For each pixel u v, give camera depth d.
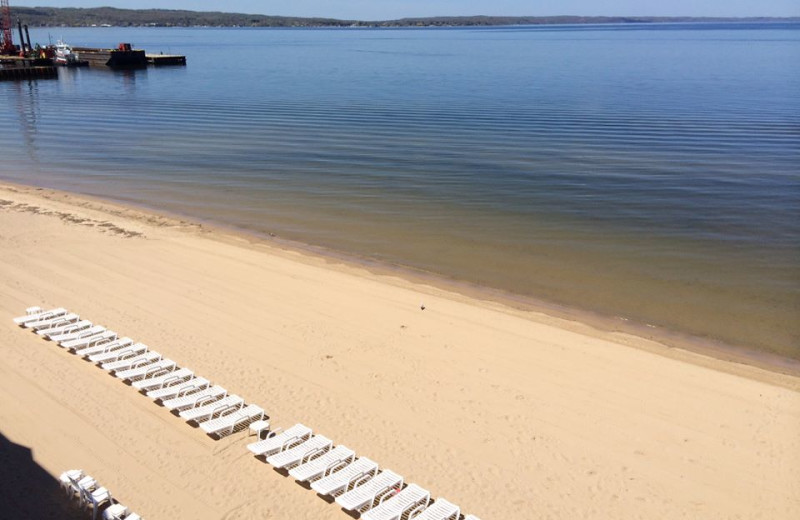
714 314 17.52
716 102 57.22
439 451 11.36
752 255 21.78
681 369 14.34
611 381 13.77
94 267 19.80
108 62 101.62
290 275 19.58
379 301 17.78
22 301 17.22
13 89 74.62
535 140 41.25
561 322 16.80
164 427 11.91
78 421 12.02
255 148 39.31
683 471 10.92
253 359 14.41
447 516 9.52
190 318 16.44
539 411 12.59
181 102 61.62
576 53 130.00
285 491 10.32
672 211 26.41
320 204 27.53
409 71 92.50
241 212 26.39
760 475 10.83
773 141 39.94
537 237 23.56
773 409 12.77
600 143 40.12
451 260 21.38
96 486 10.01
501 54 129.38
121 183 31.03
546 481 10.65
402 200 28.09
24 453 11.07
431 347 15.14
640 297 18.58
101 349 14.38
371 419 12.26
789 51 126.75
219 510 9.87
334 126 47.00
